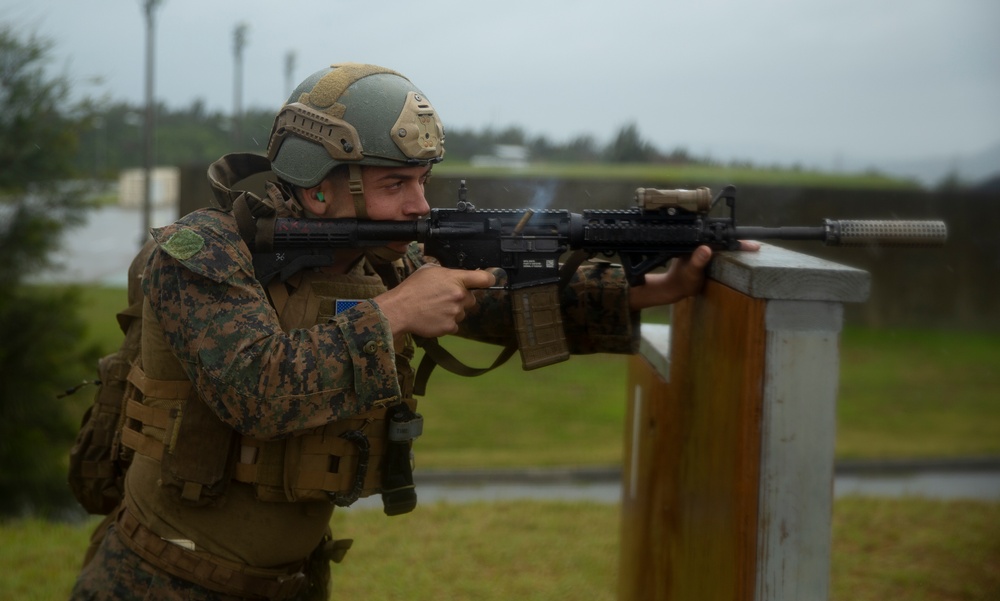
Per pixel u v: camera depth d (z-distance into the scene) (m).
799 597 1.70
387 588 3.97
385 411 2.08
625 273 2.17
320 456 1.99
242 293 1.89
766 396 1.68
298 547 2.11
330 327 1.89
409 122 1.99
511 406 12.05
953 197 17.05
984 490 8.57
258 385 1.82
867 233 2.03
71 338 7.53
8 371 7.21
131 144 26.17
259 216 2.01
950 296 17.25
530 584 4.05
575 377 13.75
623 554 3.42
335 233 2.01
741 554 1.74
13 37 7.09
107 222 32.84
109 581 2.05
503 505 5.44
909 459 9.73
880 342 16.34
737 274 1.82
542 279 2.12
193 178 15.99
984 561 4.64
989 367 14.86
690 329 2.35
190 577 2.01
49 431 7.37
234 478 1.99
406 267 2.37
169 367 1.99
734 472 1.81
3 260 7.21
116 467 2.38
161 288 1.89
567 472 8.92
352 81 2.01
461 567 4.26
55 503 7.28
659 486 2.73
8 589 3.87
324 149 1.99
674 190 2.11
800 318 1.68
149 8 17.86
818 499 1.69
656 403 2.85
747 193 15.98
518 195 10.62
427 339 2.19
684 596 2.28
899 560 4.66
